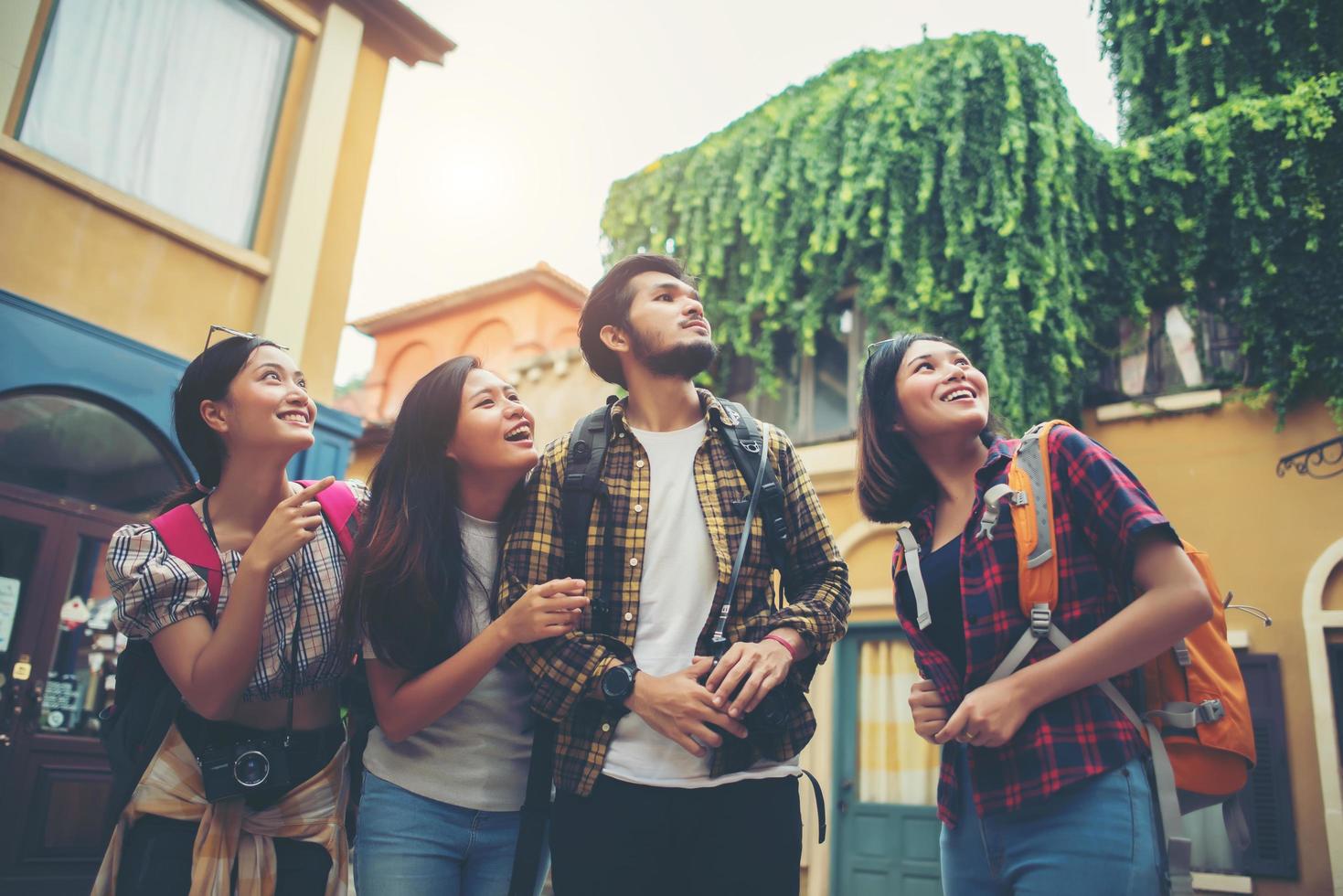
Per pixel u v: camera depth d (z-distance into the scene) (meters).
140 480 6.02
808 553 2.17
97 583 5.76
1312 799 5.69
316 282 7.12
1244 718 1.80
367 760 2.28
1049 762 1.71
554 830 1.95
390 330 15.87
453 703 2.06
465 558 2.31
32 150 5.61
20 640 5.37
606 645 1.98
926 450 2.20
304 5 7.46
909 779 7.27
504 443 2.27
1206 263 7.08
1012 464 1.95
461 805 2.20
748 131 8.99
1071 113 7.55
